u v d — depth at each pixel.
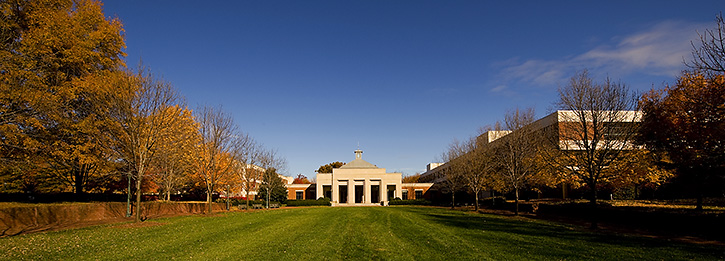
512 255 11.91
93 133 22.27
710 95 16.73
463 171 42.56
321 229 19.00
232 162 35.41
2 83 15.71
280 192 60.78
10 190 30.59
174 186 36.22
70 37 22.12
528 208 34.16
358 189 76.62
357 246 13.70
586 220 25.14
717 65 13.23
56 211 19.81
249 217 26.44
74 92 21.42
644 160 22.69
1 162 19.06
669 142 20.36
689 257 11.66
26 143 20.16
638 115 22.11
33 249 11.82
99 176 27.56
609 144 21.27
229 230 17.92
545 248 13.23
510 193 48.69
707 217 16.50
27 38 19.33
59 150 22.61
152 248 12.51
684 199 29.11
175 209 31.47
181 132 28.81
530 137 32.56
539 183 33.16
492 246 13.72
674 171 22.98
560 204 29.33
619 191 33.47
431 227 20.77
